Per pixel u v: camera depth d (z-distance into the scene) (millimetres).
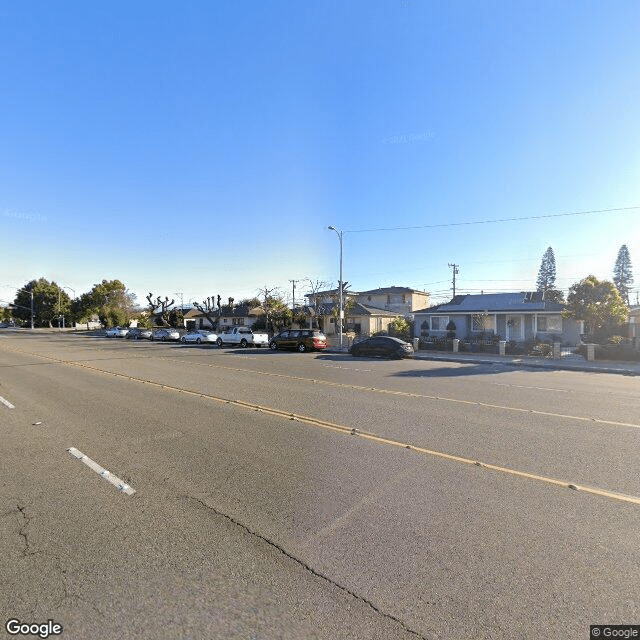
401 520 3994
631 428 7473
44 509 4246
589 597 2893
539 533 3744
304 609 2793
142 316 77812
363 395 10852
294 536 3711
